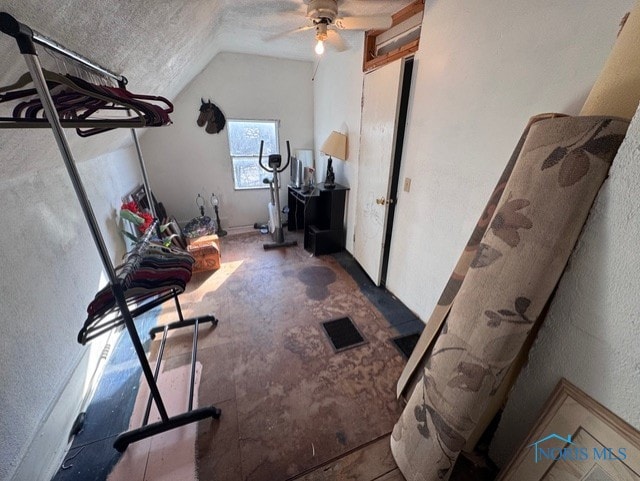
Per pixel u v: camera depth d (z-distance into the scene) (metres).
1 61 0.73
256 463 1.23
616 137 0.72
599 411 0.75
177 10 1.33
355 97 2.77
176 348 1.88
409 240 2.21
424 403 1.11
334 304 2.40
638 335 0.67
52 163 1.40
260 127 3.87
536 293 0.84
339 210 3.34
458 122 1.59
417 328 2.10
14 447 0.99
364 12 2.04
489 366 0.92
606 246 0.73
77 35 0.88
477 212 1.54
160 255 1.34
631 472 0.69
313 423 1.39
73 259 1.53
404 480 1.17
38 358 1.16
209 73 3.37
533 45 1.15
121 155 2.69
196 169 3.72
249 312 2.28
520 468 0.96
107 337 1.84
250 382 1.62
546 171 0.84
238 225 4.21
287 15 2.12
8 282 1.05
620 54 0.80
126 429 1.37
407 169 2.14
